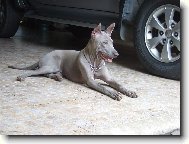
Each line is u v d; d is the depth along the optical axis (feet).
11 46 22.38
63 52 17.89
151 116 15.12
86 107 15.38
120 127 14.40
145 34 18.79
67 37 26.61
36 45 23.18
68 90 16.58
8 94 15.85
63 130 14.08
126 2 19.04
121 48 24.61
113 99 16.11
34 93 16.10
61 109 15.14
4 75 17.51
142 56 18.88
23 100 15.52
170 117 15.12
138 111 15.38
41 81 17.21
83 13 20.61
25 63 19.33
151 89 17.25
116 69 19.47
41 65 17.76
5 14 23.99
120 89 16.66
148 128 14.48
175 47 18.54
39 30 28.96
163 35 18.43
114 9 19.48
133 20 19.33
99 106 15.52
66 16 21.50
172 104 16.01
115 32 19.85
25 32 27.48
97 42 16.90
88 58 17.06
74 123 14.43
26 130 13.97
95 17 20.30
